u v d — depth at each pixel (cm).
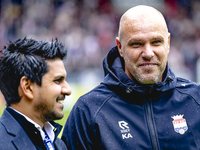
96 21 2269
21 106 213
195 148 258
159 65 261
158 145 255
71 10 2269
